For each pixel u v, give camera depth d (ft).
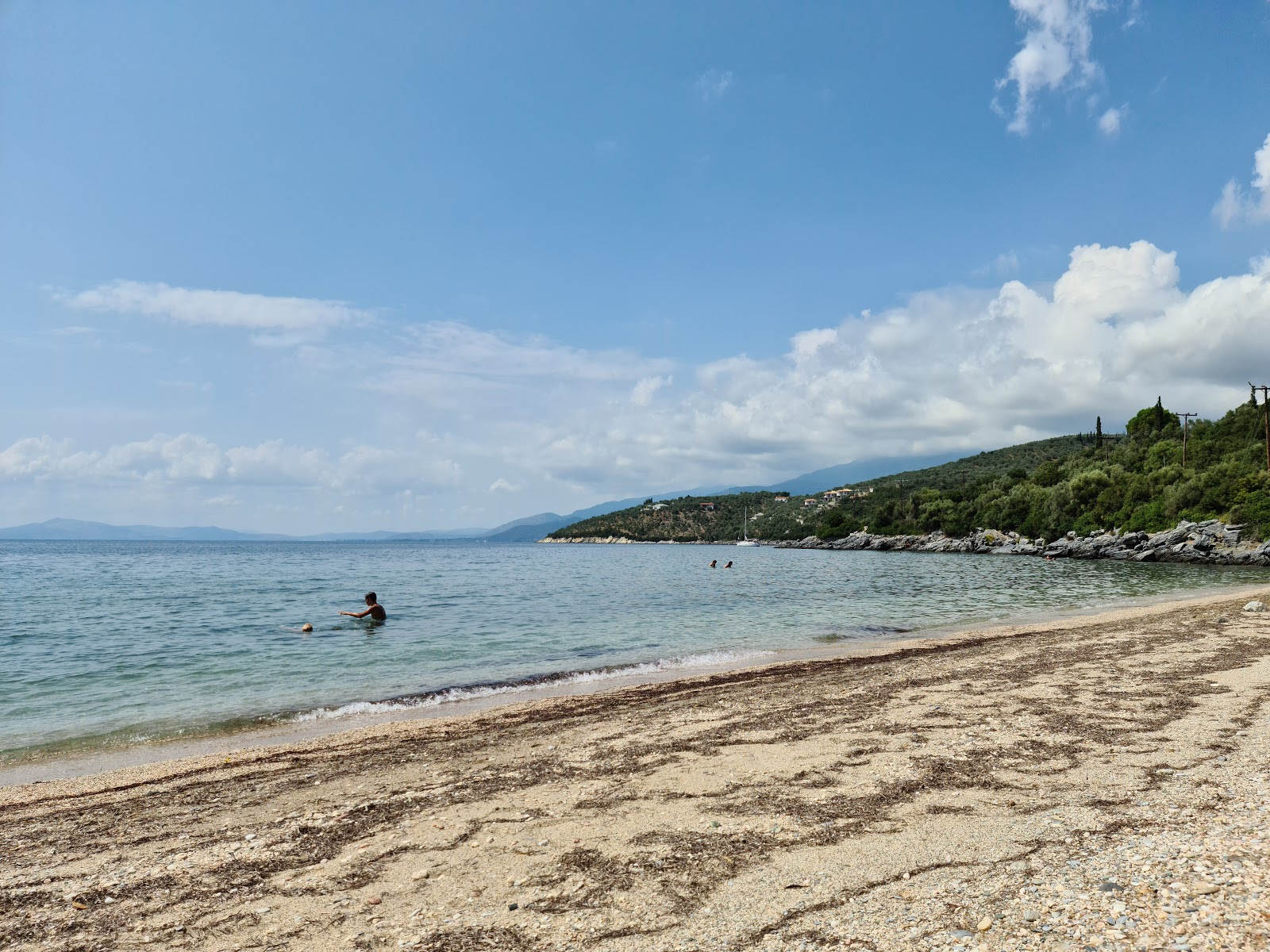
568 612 115.75
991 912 16.05
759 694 49.57
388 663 70.74
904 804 24.52
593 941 16.44
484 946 16.52
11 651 77.25
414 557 424.46
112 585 172.14
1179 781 25.03
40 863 24.21
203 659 72.74
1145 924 14.61
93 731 47.34
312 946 17.08
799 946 15.40
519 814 26.11
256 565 290.35
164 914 19.40
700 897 18.33
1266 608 84.64
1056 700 40.11
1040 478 423.23
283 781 33.94
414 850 23.07
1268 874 16.31
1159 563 251.19
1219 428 355.97
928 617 104.37
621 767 31.89
